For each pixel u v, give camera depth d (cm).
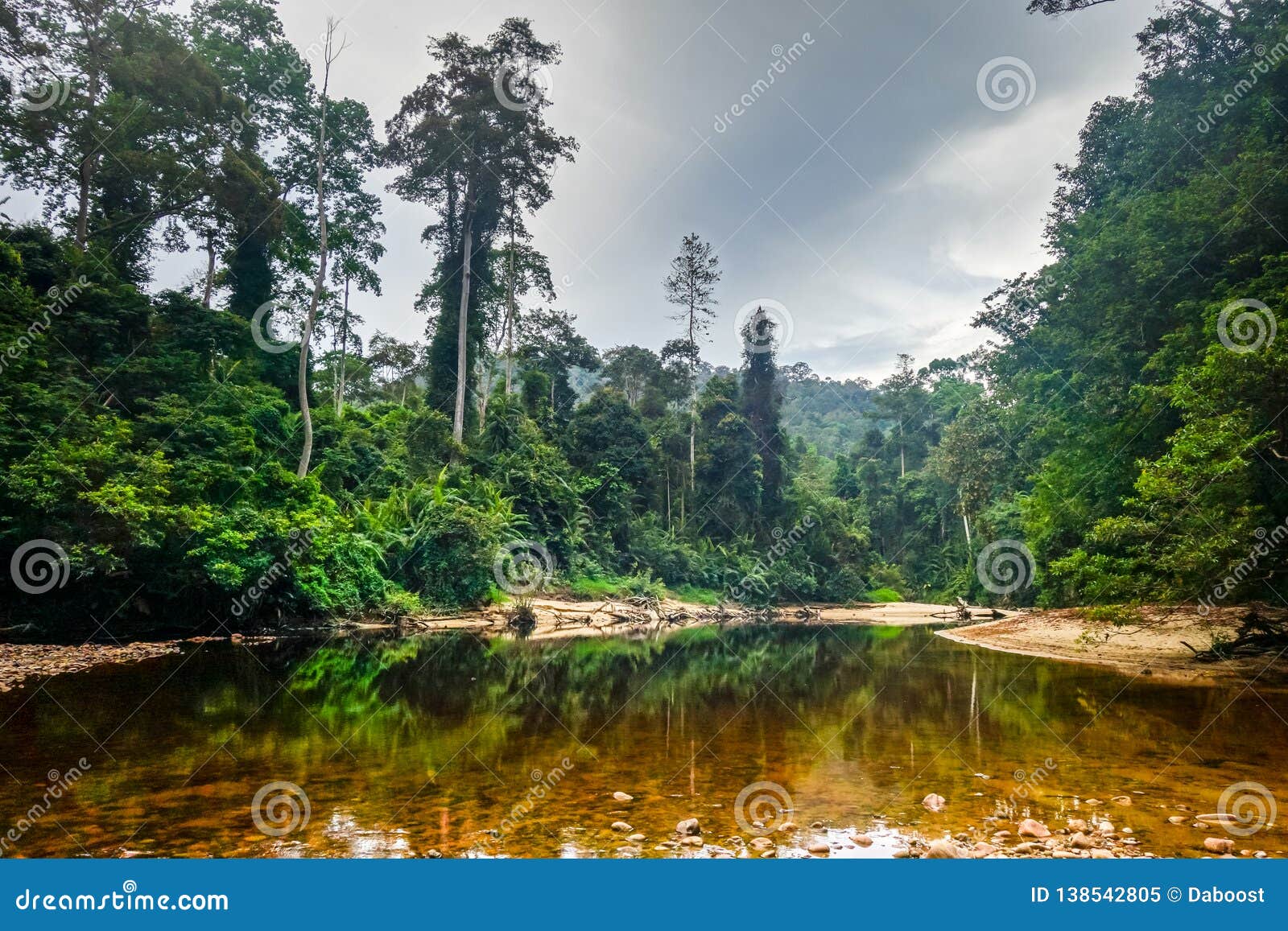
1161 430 1628
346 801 509
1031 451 2558
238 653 1351
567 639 1928
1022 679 1124
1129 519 1144
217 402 1886
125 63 1941
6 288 1481
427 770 593
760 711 882
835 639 2061
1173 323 1670
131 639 1471
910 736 728
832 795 532
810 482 5225
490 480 2830
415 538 2127
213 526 1493
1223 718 793
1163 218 1642
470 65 3103
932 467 5041
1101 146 2384
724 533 4150
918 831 459
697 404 4438
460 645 1652
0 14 1794
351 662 1298
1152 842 429
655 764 622
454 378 3288
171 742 677
